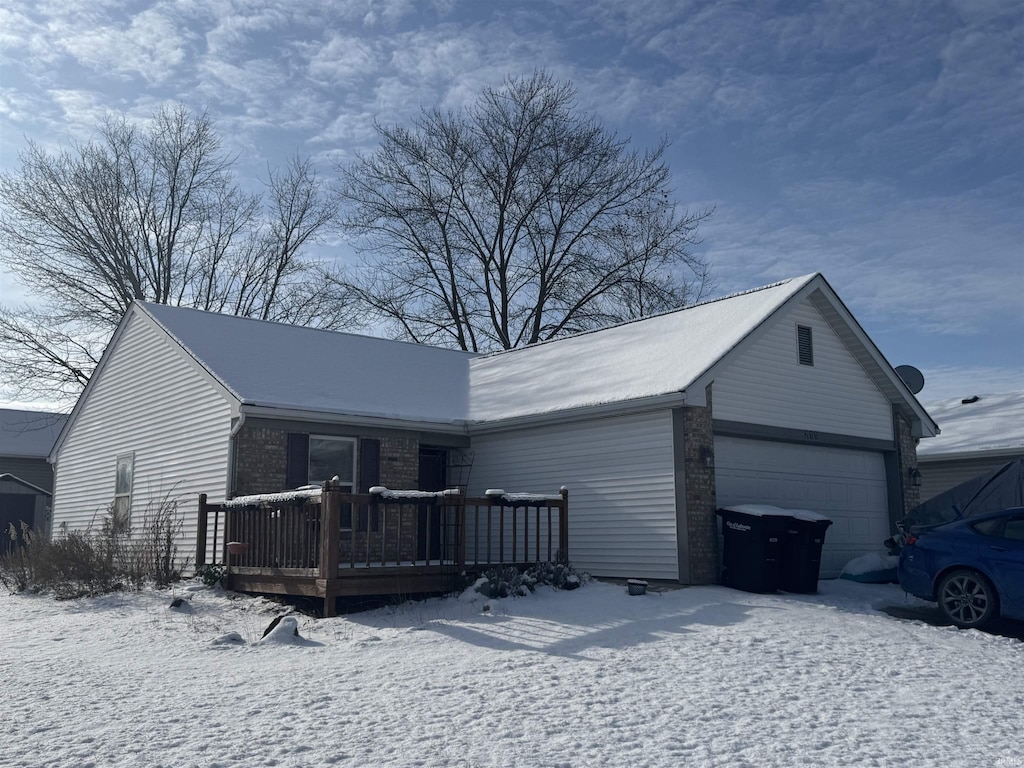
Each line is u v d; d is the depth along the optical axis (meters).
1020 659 9.62
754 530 13.91
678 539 14.41
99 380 22.22
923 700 7.79
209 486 16.72
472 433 18.47
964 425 22.59
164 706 7.52
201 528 15.47
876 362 18.09
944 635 10.85
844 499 17.56
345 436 17.23
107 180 35.41
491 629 10.90
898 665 9.12
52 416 34.94
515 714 7.18
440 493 13.43
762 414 15.99
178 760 6.00
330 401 17.30
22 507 28.69
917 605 13.54
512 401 18.39
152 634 11.41
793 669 8.84
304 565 12.95
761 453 16.09
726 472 15.41
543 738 6.55
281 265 39.25
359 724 6.91
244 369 17.83
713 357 15.05
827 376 17.53
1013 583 11.12
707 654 9.41
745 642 9.96
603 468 15.91
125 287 35.59
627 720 7.01
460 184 36.84
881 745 6.46
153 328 19.67
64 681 8.60
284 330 21.89
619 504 15.52
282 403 16.36
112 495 20.62
